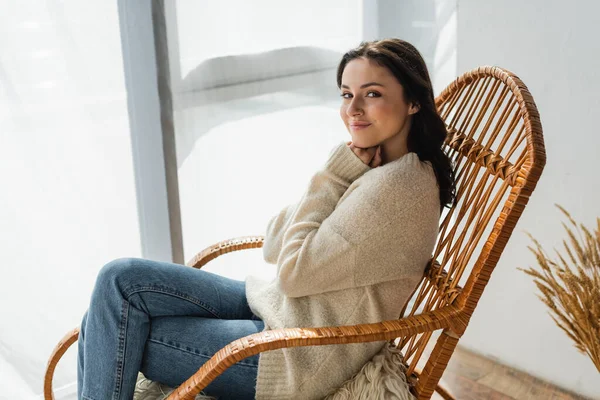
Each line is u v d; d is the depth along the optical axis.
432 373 1.29
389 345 1.40
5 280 1.72
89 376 1.37
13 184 1.68
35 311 1.78
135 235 1.90
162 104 1.81
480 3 1.97
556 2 1.80
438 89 2.18
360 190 1.27
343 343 1.21
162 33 1.75
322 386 1.32
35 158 1.69
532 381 2.05
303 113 2.11
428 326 1.23
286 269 1.29
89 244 1.83
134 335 1.37
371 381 1.30
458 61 2.08
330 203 1.35
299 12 2.01
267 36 1.96
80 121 1.73
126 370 1.37
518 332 2.08
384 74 1.26
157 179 1.88
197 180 1.93
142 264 1.42
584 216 1.87
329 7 2.08
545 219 1.96
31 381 1.81
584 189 1.85
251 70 1.95
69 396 1.89
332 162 1.35
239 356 1.18
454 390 2.01
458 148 1.46
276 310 1.39
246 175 2.03
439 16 2.10
